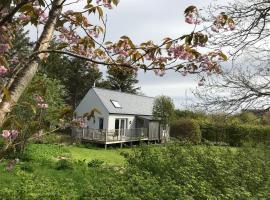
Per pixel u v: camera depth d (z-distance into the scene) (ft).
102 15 10.25
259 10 21.88
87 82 180.75
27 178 35.42
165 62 10.57
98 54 11.96
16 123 7.84
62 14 10.54
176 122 136.15
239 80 23.62
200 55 10.51
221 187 34.45
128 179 36.83
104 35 10.71
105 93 126.41
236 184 35.14
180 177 36.14
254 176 36.94
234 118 25.08
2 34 6.91
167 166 42.57
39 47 7.95
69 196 31.76
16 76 7.30
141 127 134.41
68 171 51.75
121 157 84.43
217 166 38.99
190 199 27.94
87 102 122.31
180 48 10.37
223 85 24.02
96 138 109.09
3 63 6.72
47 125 9.11
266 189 34.35
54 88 62.49
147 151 49.24
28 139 8.39
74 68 167.12
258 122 24.86
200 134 122.83
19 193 29.68
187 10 10.64
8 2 6.70
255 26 22.16
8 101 6.77
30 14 9.03
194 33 10.05
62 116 9.41
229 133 107.24
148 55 10.52
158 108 136.56
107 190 31.09
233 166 42.14
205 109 24.86
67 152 82.48
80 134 112.37
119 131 115.44
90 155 85.51
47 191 31.65
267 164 45.83
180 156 47.44
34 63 7.54
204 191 29.91
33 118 8.79
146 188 31.50
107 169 53.88
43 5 7.97
